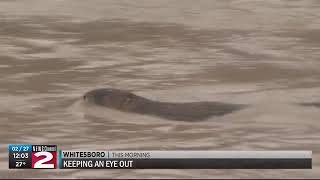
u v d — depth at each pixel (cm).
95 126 2473
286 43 3869
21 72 3219
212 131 2414
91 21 4391
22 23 4319
